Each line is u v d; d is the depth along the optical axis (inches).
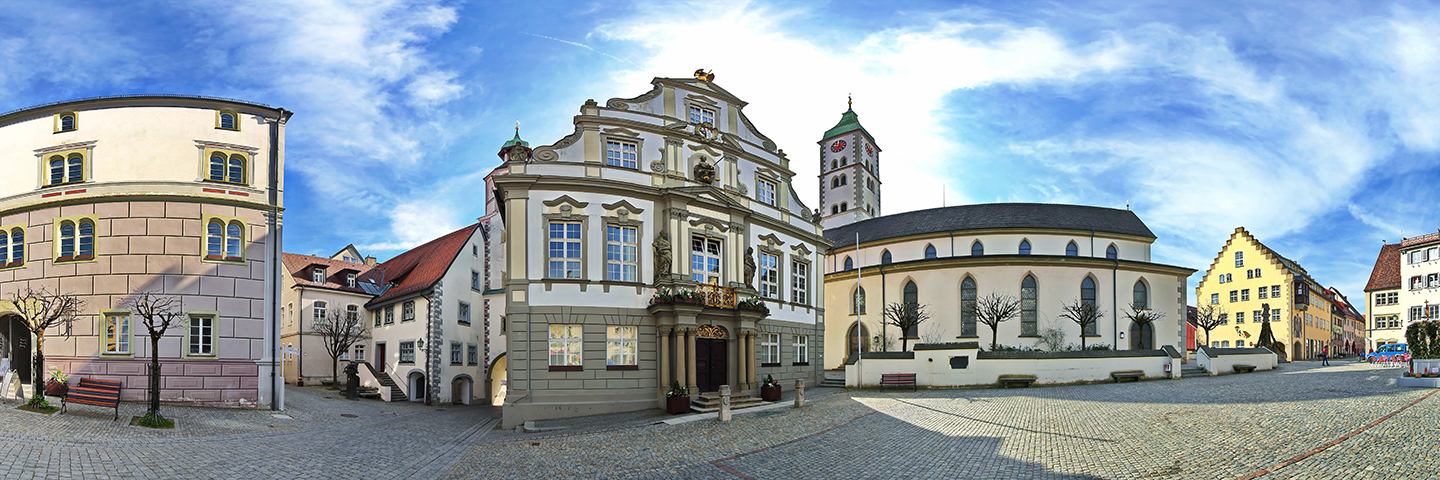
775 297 1561.3
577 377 1243.2
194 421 1024.9
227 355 1210.6
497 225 2025.1
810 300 1686.8
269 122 1285.7
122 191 1200.2
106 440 804.6
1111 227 2222.0
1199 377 1611.7
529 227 1256.8
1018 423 948.0
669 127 1407.5
